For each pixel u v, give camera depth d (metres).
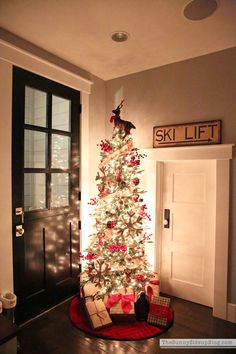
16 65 2.27
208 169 2.81
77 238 3.00
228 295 2.54
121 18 2.00
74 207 2.95
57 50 2.54
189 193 2.93
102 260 2.58
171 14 1.93
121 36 2.27
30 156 2.56
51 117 2.64
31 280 2.49
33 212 2.49
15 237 2.32
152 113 3.00
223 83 2.54
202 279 2.85
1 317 1.52
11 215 2.27
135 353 2.05
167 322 2.40
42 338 2.22
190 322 2.49
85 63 2.85
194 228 2.90
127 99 3.18
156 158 2.96
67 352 2.05
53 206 2.74
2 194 2.19
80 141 3.00
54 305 2.74
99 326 2.31
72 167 2.91
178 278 3.02
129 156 2.69
